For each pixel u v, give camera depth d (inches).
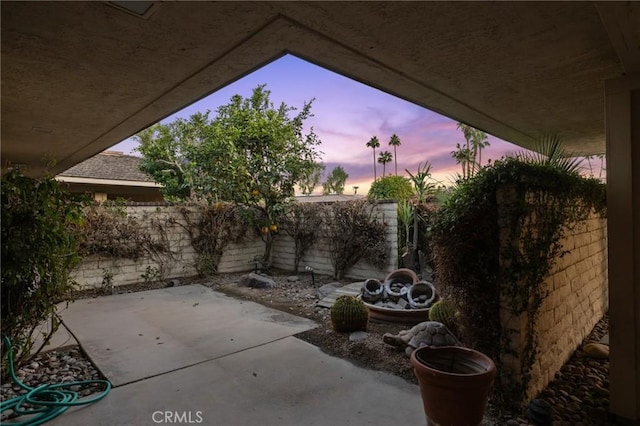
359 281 284.2
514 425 95.2
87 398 108.9
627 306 99.6
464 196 111.6
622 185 100.6
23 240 106.4
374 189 424.2
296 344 154.3
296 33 92.0
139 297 247.9
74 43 96.2
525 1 76.9
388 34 92.7
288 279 298.7
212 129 354.6
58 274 122.9
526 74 119.0
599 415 102.0
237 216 340.8
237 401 107.4
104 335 167.9
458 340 137.7
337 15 83.2
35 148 226.8
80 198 129.2
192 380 121.2
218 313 205.8
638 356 97.9
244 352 145.6
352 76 122.6
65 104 146.7
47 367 134.0
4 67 111.0
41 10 79.4
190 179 374.6
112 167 530.0
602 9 68.2
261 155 326.6
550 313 121.3
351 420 97.2
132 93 135.6
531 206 106.3
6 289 108.6
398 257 264.8
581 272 154.5
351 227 290.2
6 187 103.7
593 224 174.4
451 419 84.0
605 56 104.5
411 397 109.0
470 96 141.0
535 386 109.1
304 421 97.0
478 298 109.1
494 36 93.1
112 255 279.3
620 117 100.3
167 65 111.3
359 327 167.0
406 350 136.6
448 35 92.4
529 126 186.7
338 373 125.6
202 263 319.3
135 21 85.0
